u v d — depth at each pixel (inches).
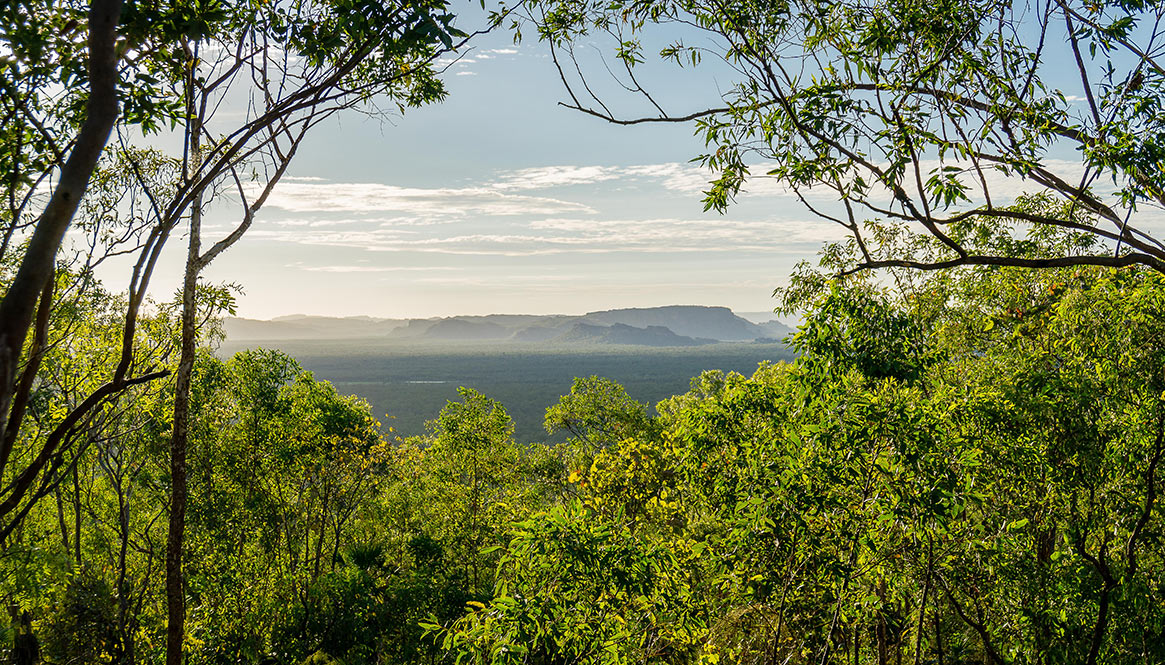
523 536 322.0
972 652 506.9
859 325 358.6
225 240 446.6
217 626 820.0
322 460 992.9
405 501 1251.8
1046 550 448.5
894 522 340.2
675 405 1280.8
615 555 319.0
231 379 934.4
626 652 317.7
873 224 516.1
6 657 558.9
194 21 169.6
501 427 1170.6
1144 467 374.3
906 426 333.7
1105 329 372.5
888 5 226.8
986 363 468.4
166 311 511.5
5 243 171.3
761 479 376.5
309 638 827.4
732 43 237.8
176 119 182.1
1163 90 205.3
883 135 204.7
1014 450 363.9
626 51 256.5
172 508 455.2
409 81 276.7
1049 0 207.8
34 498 216.8
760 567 390.3
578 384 1148.5
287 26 195.5
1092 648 375.9
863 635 521.7
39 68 166.9
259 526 948.6
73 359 446.3
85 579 699.4
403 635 822.5
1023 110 204.4
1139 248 196.2
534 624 292.5
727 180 236.5
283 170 249.6
